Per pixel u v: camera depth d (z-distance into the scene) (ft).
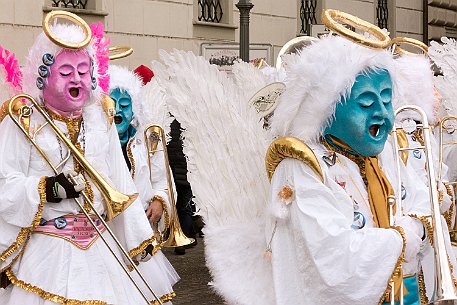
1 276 22.52
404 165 21.15
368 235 18.34
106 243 21.84
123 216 23.00
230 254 20.25
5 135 22.11
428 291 20.40
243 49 48.80
